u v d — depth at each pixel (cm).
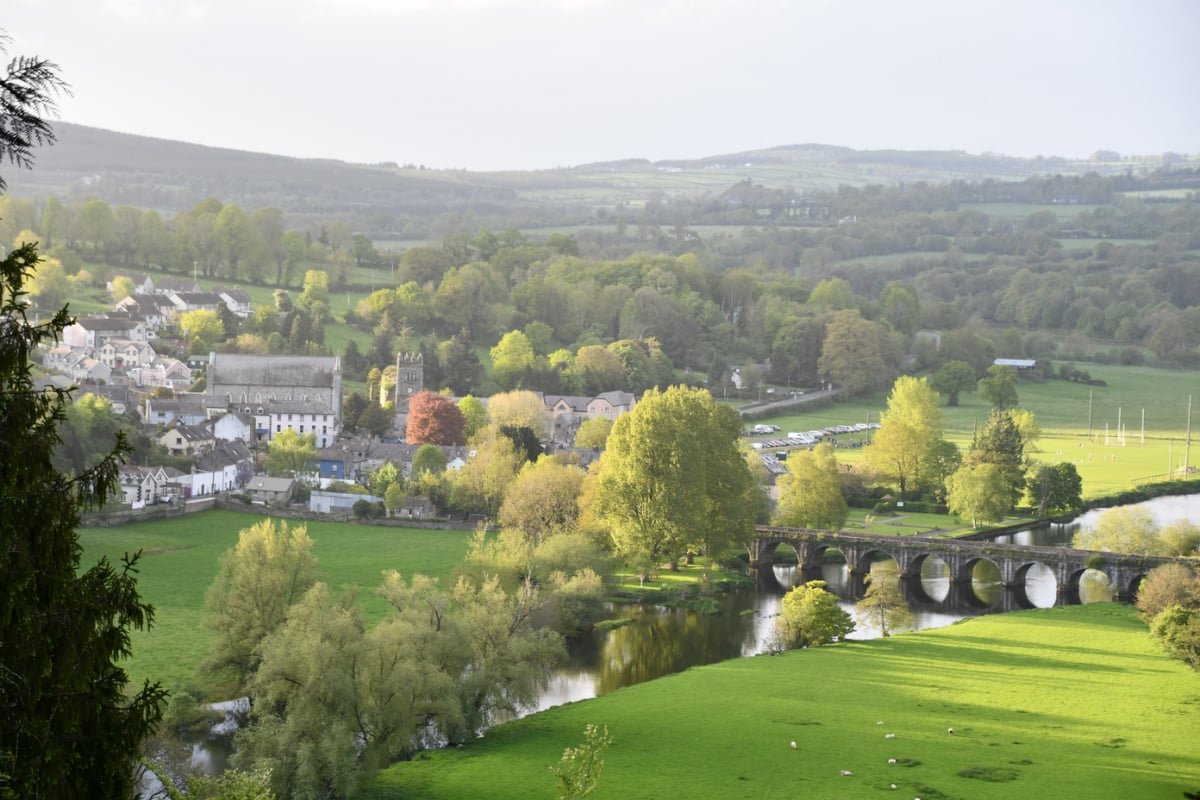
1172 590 19200
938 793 11981
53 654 5038
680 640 19000
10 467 4881
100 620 5259
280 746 12131
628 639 19038
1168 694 15475
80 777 5103
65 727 5009
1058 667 16838
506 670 14312
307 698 12525
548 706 15588
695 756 13038
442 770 12644
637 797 11881
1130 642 18288
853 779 12362
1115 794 11938
